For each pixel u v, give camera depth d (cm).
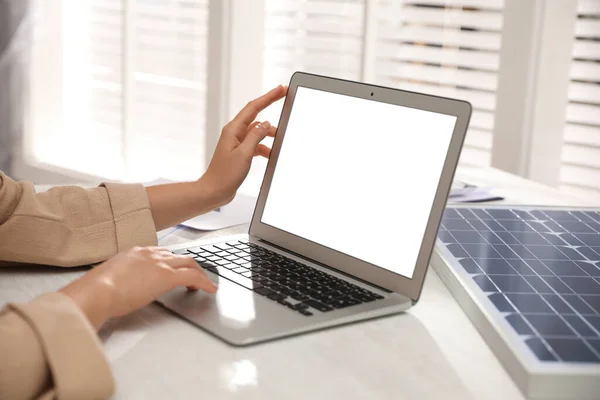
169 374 71
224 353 76
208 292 90
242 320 82
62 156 307
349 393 68
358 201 100
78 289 78
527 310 83
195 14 256
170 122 271
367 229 98
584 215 126
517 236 113
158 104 273
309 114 110
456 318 89
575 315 82
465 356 78
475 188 153
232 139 116
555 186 202
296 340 80
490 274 96
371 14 223
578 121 195
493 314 82
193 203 113
